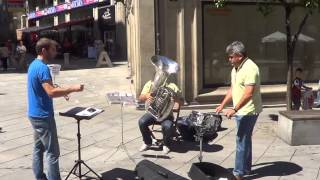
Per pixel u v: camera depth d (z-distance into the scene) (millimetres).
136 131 10227
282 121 9227
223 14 13070
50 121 6340
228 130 10188
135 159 8219
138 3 12281
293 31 13664
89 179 7184
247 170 6930
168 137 8422
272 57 13609
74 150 8828
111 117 11719
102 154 8570
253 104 6656
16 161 8219
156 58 8586
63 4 49062
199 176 6363
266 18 13453
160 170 6539
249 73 6523
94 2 41156
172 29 12477
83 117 6590
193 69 12656
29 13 62688
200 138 6918
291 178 7121
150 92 8641
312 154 8305
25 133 10250
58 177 6473
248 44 13406
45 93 6273
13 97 16047
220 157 8250
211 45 13031
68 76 22453
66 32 47688
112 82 19531
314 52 14031
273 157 8172
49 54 6371
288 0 12695
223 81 13148
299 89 11633
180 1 12398
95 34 42250
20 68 28797
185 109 12617
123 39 36906
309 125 8812
